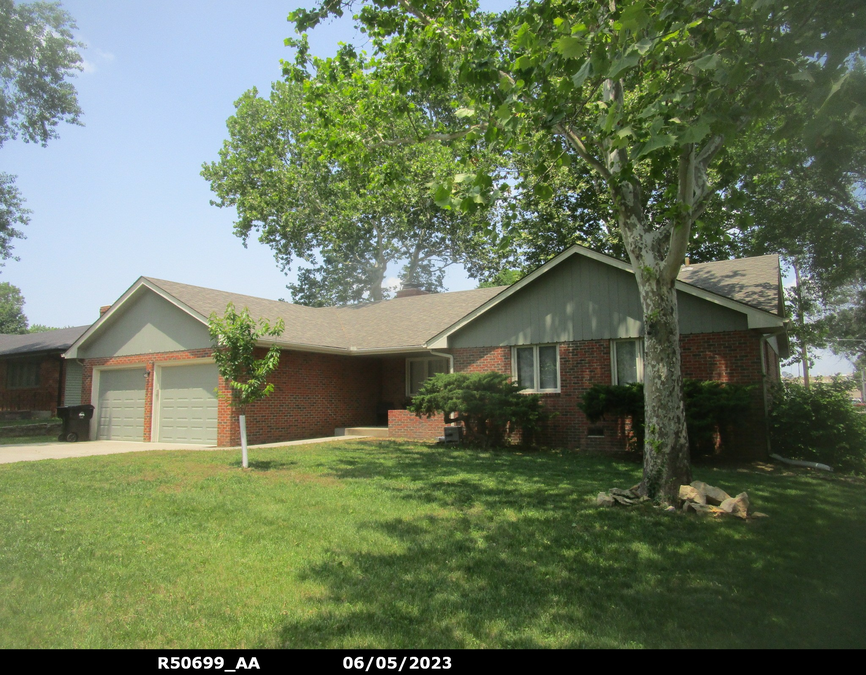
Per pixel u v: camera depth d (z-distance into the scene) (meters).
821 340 29.33
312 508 7.30
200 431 16.20
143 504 7.48
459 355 16.94
